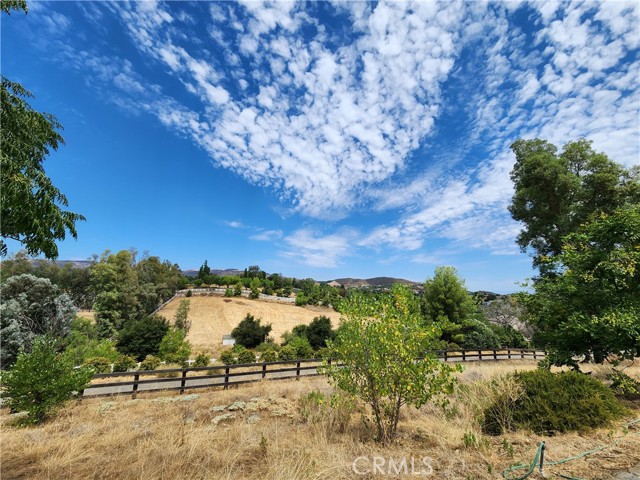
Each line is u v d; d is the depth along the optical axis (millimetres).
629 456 3504
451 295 24812
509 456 3832
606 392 5336
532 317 9242
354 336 5418
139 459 4227
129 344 23828
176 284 68125
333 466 3633
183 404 8805
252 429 5652
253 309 51312
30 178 4555
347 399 5934
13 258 39125
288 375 13922
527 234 23203
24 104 4980
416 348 5184
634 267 6828
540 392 5227
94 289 42000
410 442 4812
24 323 19672
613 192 18609
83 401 9453
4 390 8180
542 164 21219
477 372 10047
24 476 4016
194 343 30172
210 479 3438
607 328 6723
